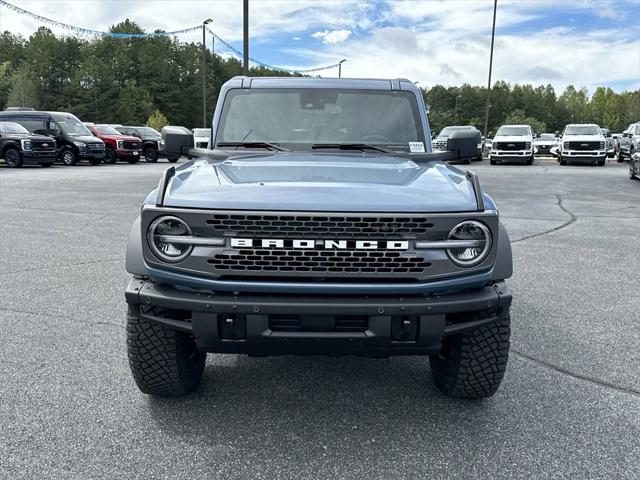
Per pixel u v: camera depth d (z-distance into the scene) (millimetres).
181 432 3180
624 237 8977
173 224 2877
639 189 16422
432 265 2850
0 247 7777
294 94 4453
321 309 2805
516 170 24984
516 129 30891
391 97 4480
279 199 2852
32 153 23891
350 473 2816
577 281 6367
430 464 2898
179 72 111875
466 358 3301
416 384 3852
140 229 3148
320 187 2996
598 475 2803
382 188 3031
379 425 3291
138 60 109062
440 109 121562
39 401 3490
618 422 3322
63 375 3854
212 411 3432
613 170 24953
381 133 4332
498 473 2820
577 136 28547
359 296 2873
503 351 3268
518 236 9031
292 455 2973
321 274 2822
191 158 4328
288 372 4031
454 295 2945
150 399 3562
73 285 5969
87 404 3471
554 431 3223
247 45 19078
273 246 2811
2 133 24156
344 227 2801
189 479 2750
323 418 3371
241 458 2938
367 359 4297
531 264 7148
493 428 3258
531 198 14102
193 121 109812
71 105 99688
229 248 2826
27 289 5812
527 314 5246
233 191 2943
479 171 24188
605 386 3793
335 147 4219
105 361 4086
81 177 19266
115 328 4730
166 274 2900
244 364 4168
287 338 2863
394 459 2941
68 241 8219
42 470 2793
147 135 32812
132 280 3111
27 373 3871
